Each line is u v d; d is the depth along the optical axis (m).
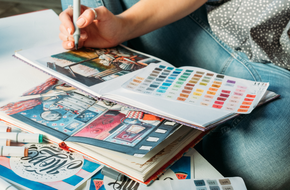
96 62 0.58
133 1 0.89
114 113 0.46
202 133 0.46
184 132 0.44
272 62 0.69
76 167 0.39
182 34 0.88
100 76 0.52
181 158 0.43
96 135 0.40
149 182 0.37
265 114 0.59
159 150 0.39
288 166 0.55
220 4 0.74
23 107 0.46
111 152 0.38
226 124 0.65
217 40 0.83
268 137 0.57
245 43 0.73
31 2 2.52
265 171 0.57
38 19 0.88
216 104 0.44
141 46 0.94
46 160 0.40
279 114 0.57
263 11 0.67
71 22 0.58
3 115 0.44
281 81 0.65
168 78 0.53
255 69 0.73
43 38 0.75
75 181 0.37
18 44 0.71
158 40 0.90
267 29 0.68
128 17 0.66
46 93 0.51
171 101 0.44
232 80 0.52
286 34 0.66
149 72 0.55
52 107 0.47
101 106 0.48
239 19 0.72
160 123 0.43
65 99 0.49
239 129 0.61
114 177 0.37
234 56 0.79
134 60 0.62
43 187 0.35
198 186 0.37
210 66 0.84
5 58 0.64
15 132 0.43
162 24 0.71
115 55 0.63
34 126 0.42
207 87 0.49
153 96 0.46
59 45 0.65
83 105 0.48
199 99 0.45
